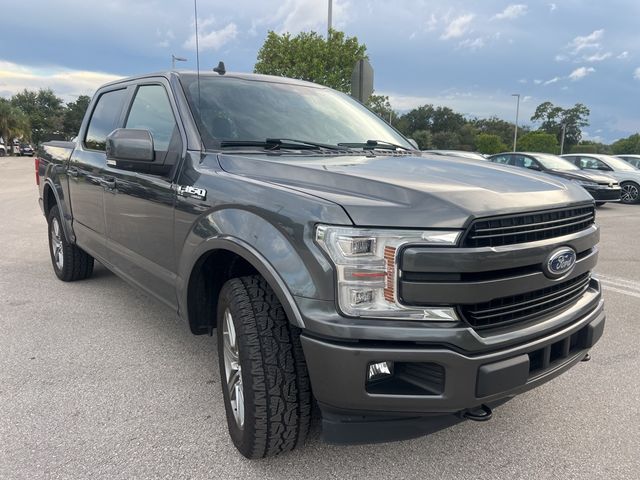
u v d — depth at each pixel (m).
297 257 2.14
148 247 3.39
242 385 2.37
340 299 2.02
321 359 2.06
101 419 2.91
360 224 2.01
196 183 2.82
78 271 5.43
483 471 2.53
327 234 2.04
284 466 2.53
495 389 2.09
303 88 3.99
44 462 2.52
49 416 2.93
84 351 3.81
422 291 1.99
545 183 2.57
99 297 5.07
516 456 2.65
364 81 8.59
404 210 2.04
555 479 2.47
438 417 2.17
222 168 2.80
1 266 6.29
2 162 41.34
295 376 2.32
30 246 7.55
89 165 4.37
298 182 2.44
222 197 2.60
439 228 2.00
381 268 2.01
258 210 2.36
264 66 18.86
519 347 2.18
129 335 4.12
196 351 3.84
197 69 3.59
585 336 2.59
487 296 2.06
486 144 77.06
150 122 3.62
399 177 2.36
